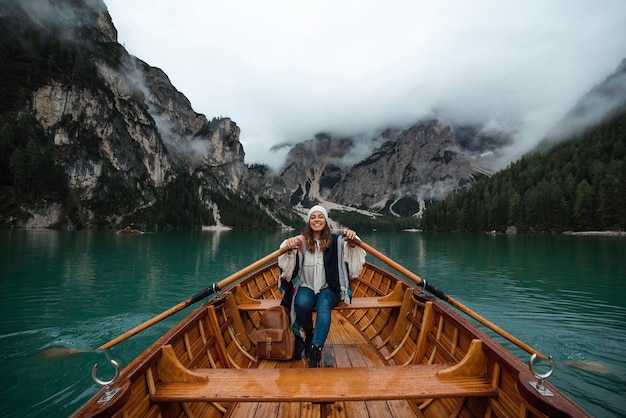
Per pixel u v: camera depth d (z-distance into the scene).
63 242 44.56
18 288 16.48
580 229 88.94
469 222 115.00
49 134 110.81
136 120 155.25
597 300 14.38
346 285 4.43
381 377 2.97
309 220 4.57
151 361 2.84
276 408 3.71
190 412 3.30
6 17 124.56
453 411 3.39
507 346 9.16
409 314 5.25
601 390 6.66
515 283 18.47
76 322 11.12
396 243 59.12
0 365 7.67
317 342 3.76
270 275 9.47
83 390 6.61
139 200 134.12
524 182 120.00
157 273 21.31
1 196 84.31
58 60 127.88
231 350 4.80
